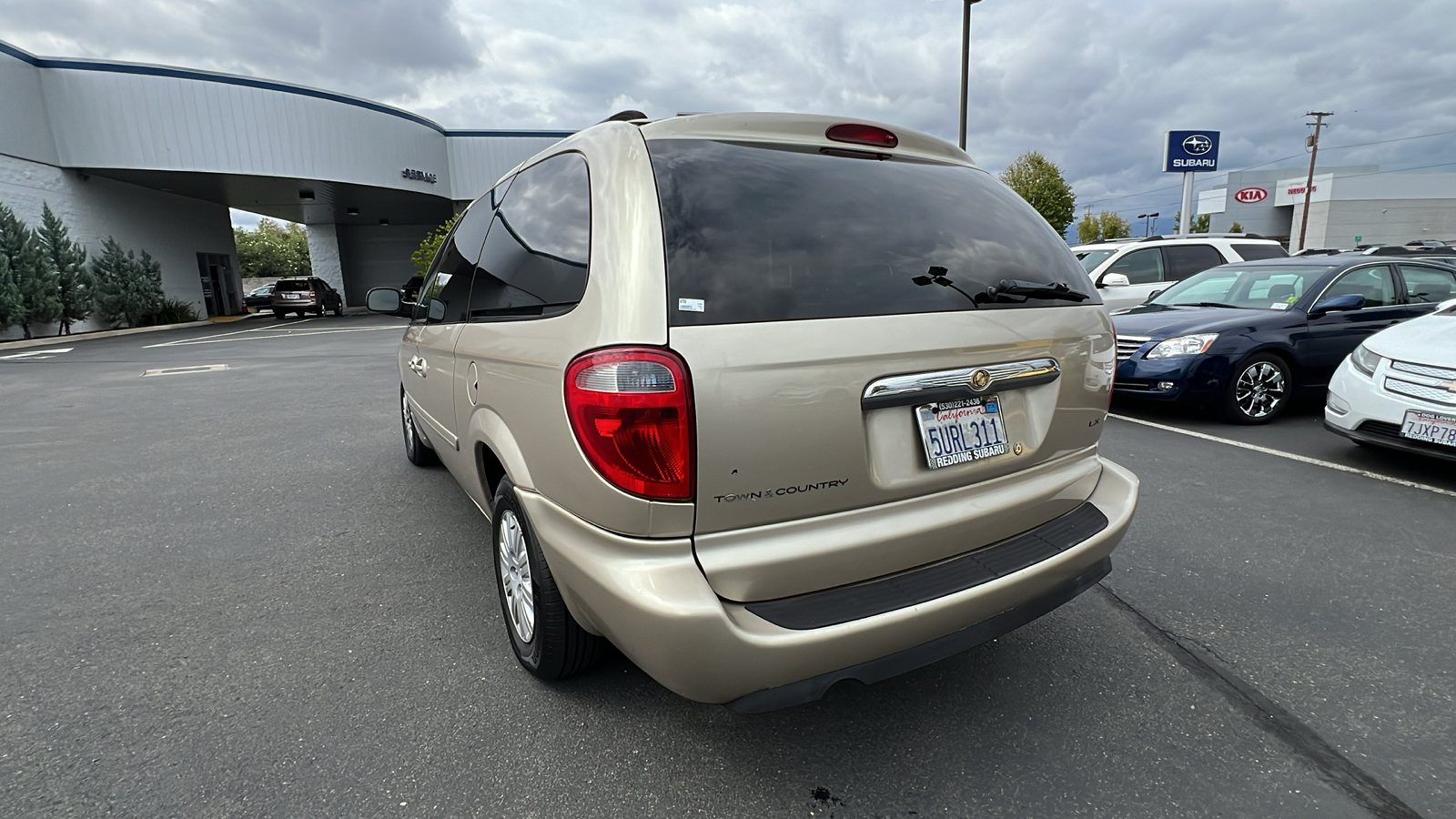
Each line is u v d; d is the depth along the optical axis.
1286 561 3.39
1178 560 3.42
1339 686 2.44
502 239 2.68
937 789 1.99
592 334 1.77
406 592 3.18
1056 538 2.22
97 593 3.17
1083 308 2.35
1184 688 2.44
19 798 1.94
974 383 2.02
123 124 19.03
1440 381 4.30
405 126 24.45
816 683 1.77
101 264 20.00
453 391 2.92
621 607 1.72
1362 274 6.57
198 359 12.51
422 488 4.65
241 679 2.51
